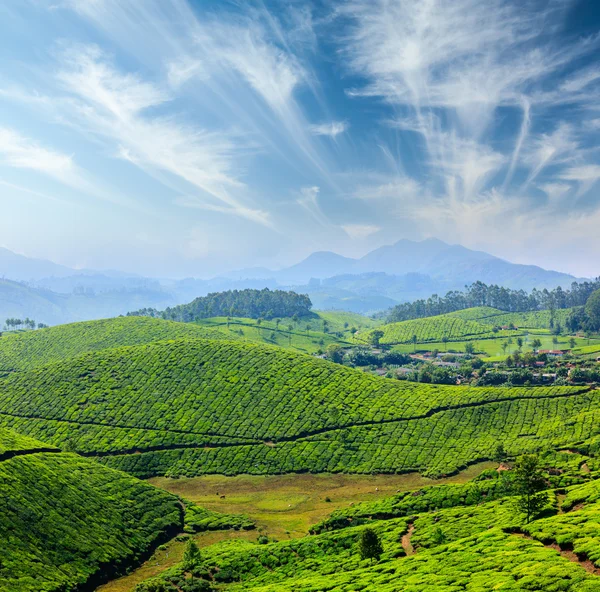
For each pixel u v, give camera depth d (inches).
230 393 6845.5
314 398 6815.9
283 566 3373.5
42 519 3398.1
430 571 2630.4
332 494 4950.8
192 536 4047.7
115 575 3326.8
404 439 5984.3
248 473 5447.8
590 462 4808.1
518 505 3452.3
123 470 5467.5
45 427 6205.7
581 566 2320.4
